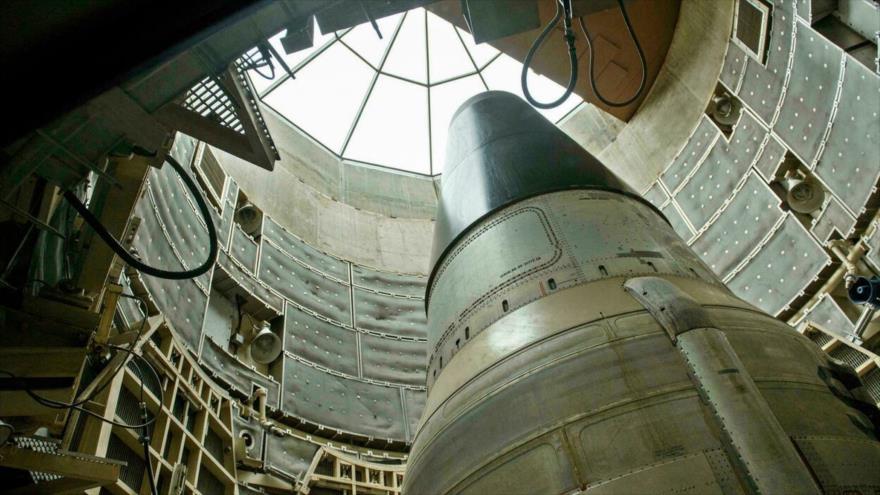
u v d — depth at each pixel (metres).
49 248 5.13
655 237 6.65
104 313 7.78
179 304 12.02
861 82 11.97
